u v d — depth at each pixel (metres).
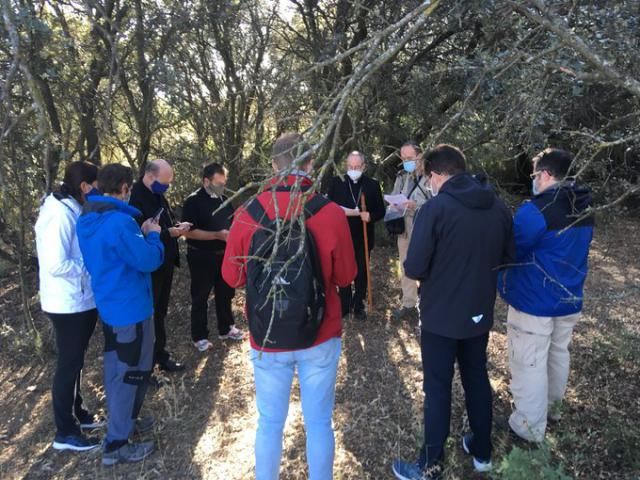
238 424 3.09
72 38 3.59
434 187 2.40
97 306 2.59
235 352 4.00
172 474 2.66
